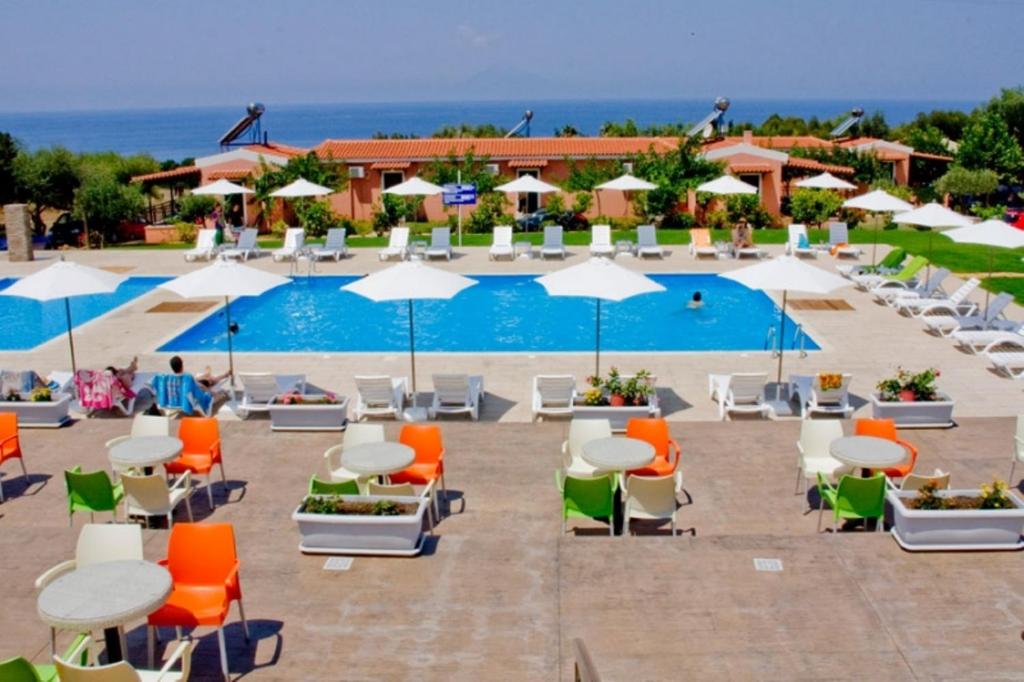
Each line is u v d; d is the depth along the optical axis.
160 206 43.28
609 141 41.78
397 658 8.08
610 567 9.54
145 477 10.38
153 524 11.23
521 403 16.19
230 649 8.27
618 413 14.52
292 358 19.33
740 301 24.78
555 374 17.97
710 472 12.48
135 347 20.38
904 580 9.17
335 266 29.44
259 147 41.84
